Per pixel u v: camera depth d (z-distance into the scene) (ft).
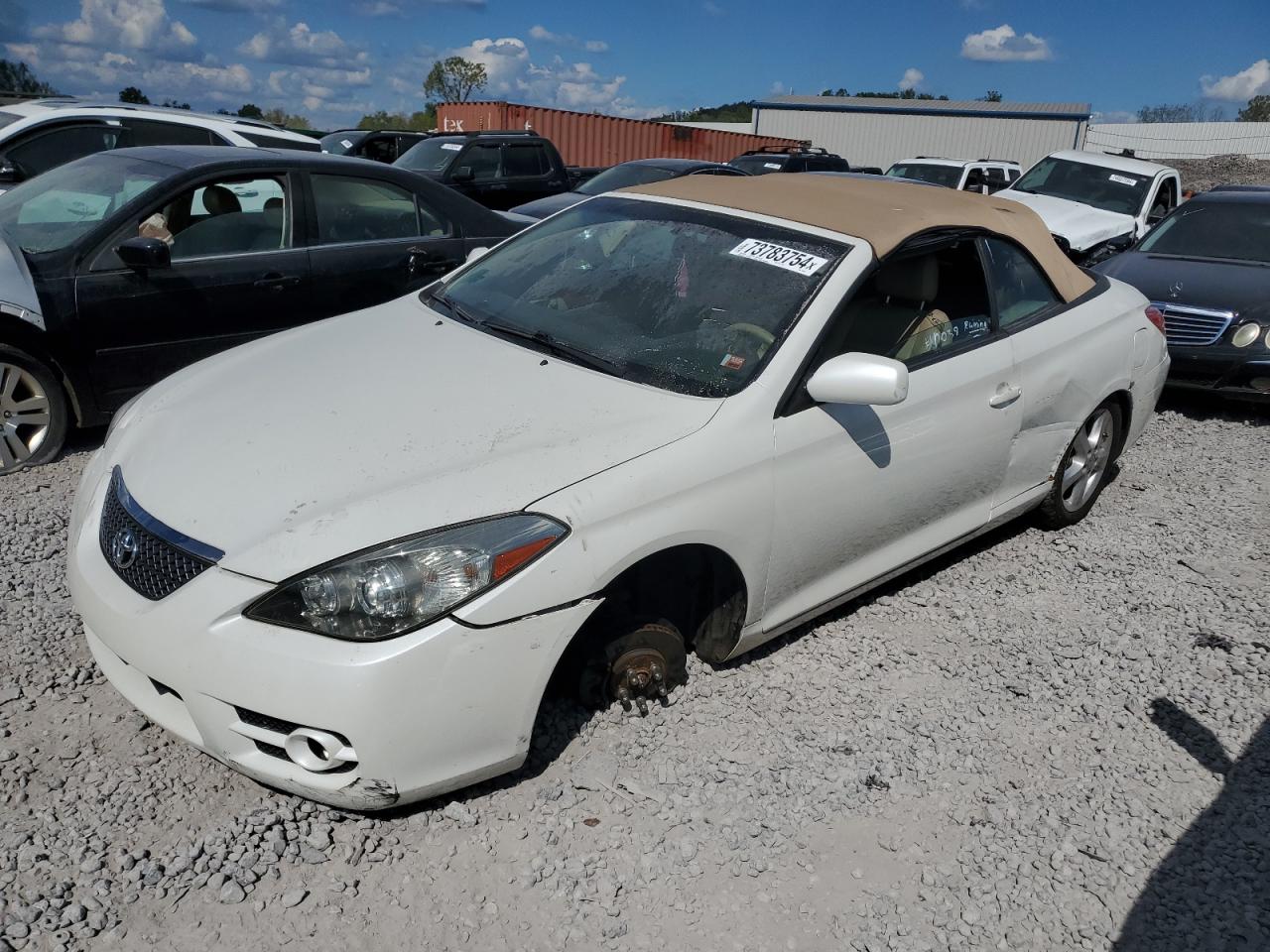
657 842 9.07
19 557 13.24
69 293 16.26
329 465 8.97
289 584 8.05
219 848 8.57
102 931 7.75
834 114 126.62
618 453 9.34
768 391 10.34
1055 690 12.00
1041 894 8.89
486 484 8.74
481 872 8.61
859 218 12.18
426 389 10.30
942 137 122.93
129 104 32.24
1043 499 15.44
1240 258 26.81
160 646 8.34
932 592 14.15
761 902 8.55
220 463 9.18
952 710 11.41
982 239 13.21
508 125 85.92
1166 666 12.66
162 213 17.56
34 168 28.60
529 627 8.55
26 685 10.59
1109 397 15.81
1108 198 41.75
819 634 12.76
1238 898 9.01
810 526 10.89
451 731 8.43
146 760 9.62
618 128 91.71
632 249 12.61
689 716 10.76
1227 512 17.99
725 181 14.07
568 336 11.43
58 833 8.63
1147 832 9.75
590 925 8.18
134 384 17.34
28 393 16.39
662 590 10.61
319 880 8.42
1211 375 24.03
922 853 9.26
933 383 12.05
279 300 18.88
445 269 21.44
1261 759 10.96
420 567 8.18
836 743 10.60
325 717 8.02
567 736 10.22
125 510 9.09
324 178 19.80
